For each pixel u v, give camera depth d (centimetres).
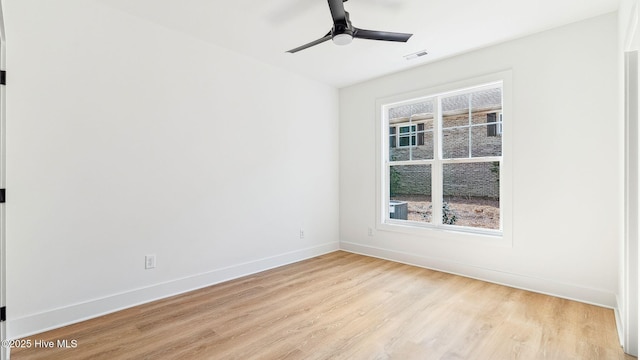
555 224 284
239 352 196
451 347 200
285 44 321
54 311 227
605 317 239
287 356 191
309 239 426
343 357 189
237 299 280
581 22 270
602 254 261
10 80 210
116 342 207
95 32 246
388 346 202
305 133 420
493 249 322
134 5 250
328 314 249
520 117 302
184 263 300
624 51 204
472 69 335
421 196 391
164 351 197
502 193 316
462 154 355
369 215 435
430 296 285
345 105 461
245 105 350
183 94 298
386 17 265
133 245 267
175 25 282
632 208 194
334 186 462
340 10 214
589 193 267
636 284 190
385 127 424
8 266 209
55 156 228
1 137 193
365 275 347
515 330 221
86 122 242
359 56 349
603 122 260
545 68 288
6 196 208
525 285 301
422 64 373
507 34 296
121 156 260
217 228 325
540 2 242
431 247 371
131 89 265
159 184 283
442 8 251
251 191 356
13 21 211
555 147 283
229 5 248
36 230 220
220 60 327
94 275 246
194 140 306
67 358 189
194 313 251
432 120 379
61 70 230
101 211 250
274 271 364
